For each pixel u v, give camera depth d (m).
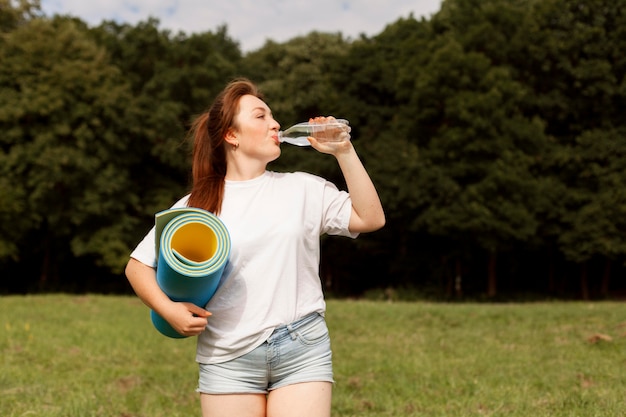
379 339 9.49
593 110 24.83
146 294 2.35
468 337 9.36
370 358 7.73
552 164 23.95
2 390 5.86
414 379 6.34
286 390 2.37
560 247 24.19
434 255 27.19
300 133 2.62
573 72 23.89
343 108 28.11
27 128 23.14
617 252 23.08
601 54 23.69
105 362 7.68
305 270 2.47
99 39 28.28
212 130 2.60
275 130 2.58
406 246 27.64
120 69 27.17
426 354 7.95
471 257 25.55
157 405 5.34
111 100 23.33
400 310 12.48
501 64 25.17
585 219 23.39
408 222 25.67
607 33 24.08
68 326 10.47
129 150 25.58
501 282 29.84
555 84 24.88
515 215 22.00
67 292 27.77
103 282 29.42
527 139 23.27
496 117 22.77
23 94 22.83
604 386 5.56
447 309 12.43
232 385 2.38
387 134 26.34
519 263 28.38
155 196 26.80
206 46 27.27
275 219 2.44
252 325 2.36
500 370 6.67
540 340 8.78
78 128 23.11
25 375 6.59
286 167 27.41
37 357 7.79
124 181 24.36
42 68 23.44
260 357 2.36
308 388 2.36
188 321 2.25
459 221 22.56
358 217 2.53
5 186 22.16
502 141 22.69
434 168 23.23
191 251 2.38
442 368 6.89
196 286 2.24
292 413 2.33
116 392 5.83
